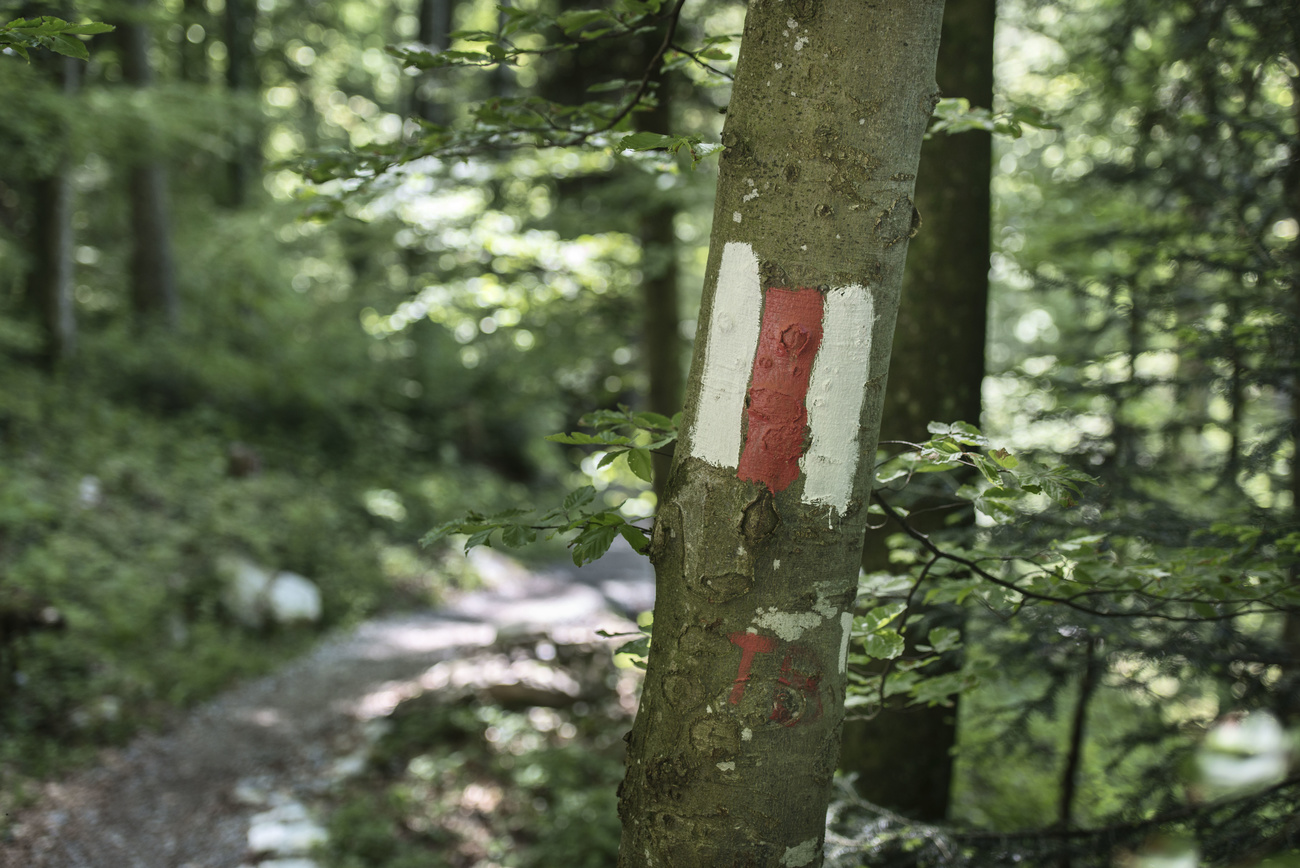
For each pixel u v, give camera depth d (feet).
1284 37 10.82
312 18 60.49
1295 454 11.82
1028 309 31.12
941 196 11.96
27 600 20.07
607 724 20.81
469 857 15.60
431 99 40.91
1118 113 18.34
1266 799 7.64
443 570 36.42
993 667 7.83
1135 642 8.46
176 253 46.68
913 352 12.05
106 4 29.63
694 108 24.36
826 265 4.60
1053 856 8.46
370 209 21.67
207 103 35.50
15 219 40.86
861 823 8.68
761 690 4.71
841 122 4.56
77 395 35.37
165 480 32.58
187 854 14.90
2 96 25.45
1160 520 9.33
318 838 15.66
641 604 36.91
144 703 20.39
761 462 4.67
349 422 44.21
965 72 11.99
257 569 28.37
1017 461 5.37
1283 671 8.62
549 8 25.32
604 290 26.21
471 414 49.83
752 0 4.81
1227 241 11.55
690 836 4.78
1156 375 11.20
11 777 15.85
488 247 23.88
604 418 6.27
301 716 21.56
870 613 6.72
